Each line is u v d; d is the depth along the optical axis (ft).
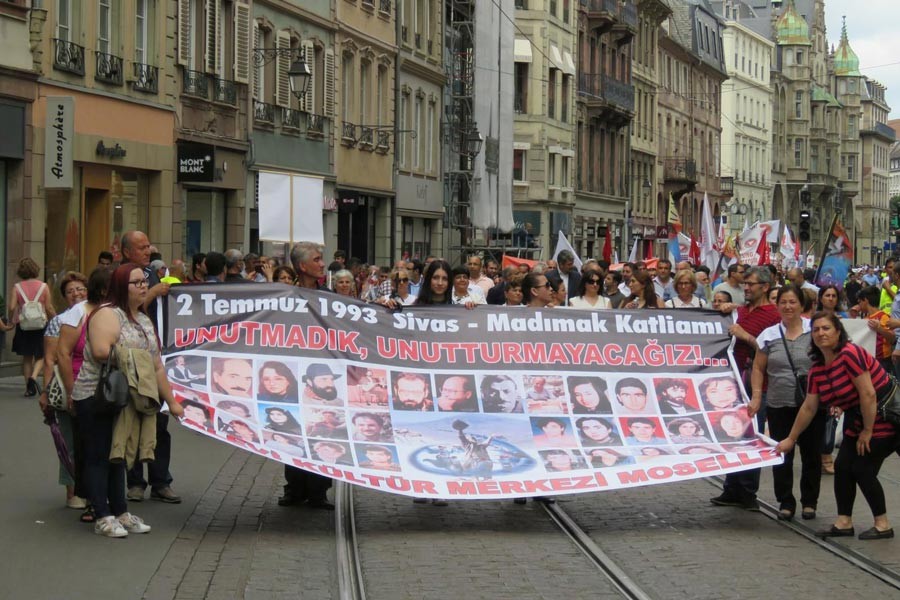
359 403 39.63
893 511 42.50
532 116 196.65
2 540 34.76
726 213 339.98
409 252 157.69
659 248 280.31
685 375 41.60
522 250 178.81
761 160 393.09
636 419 40.70
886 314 57.11
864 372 37.22
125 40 91.71
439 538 37.14
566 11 208.33
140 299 35.50
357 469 37.78
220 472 47.67
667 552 35.50
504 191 168.04
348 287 47.16
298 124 120.98
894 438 37.50
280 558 33.86
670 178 282.97
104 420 35.32
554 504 43.11
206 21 103.04
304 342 39.86
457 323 41.11
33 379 66.03
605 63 234.38
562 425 40.22
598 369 41.27
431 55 163.73
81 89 85.76
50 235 84.74
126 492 41.65
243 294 39.83
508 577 32.14
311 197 71.26
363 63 140.56
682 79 299.58
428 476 38.06
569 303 50.52
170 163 98.22
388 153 147.33
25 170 80.43
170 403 36.68
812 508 40.75
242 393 38.96
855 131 515.91
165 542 35.17
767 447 40.04
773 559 34.78
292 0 118.73
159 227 97.14
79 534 35.76
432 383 40.32
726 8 390.63
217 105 105.09
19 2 78.79
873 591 31.19
